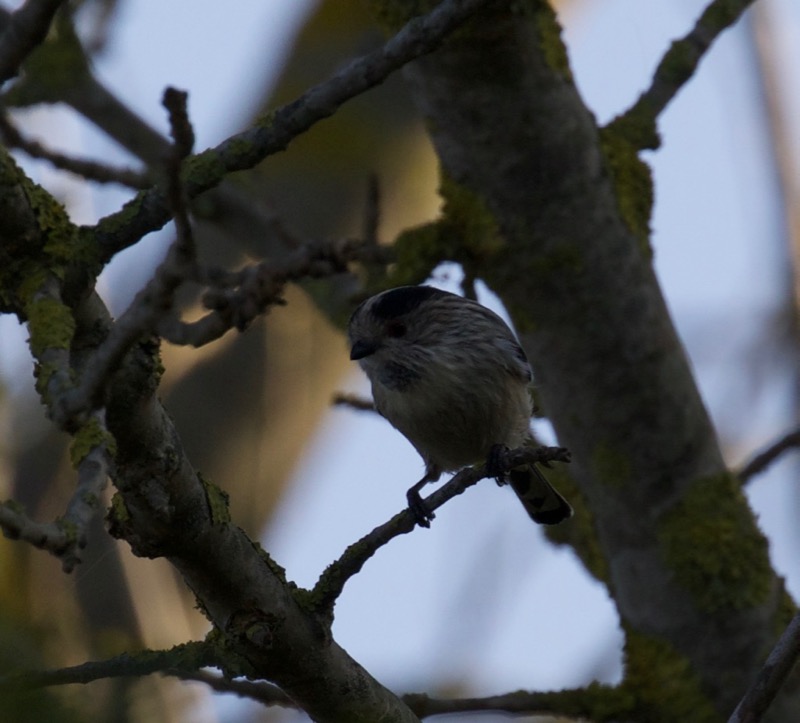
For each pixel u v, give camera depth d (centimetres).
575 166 1006
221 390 1378
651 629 1012
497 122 993
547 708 940
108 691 462
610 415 1027
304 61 1404
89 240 632
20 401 1237
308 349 1409
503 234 1012
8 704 391
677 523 1016
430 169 1427
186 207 504
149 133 1325
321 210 1410
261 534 1374
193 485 648
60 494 1258
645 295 1026
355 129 1393
